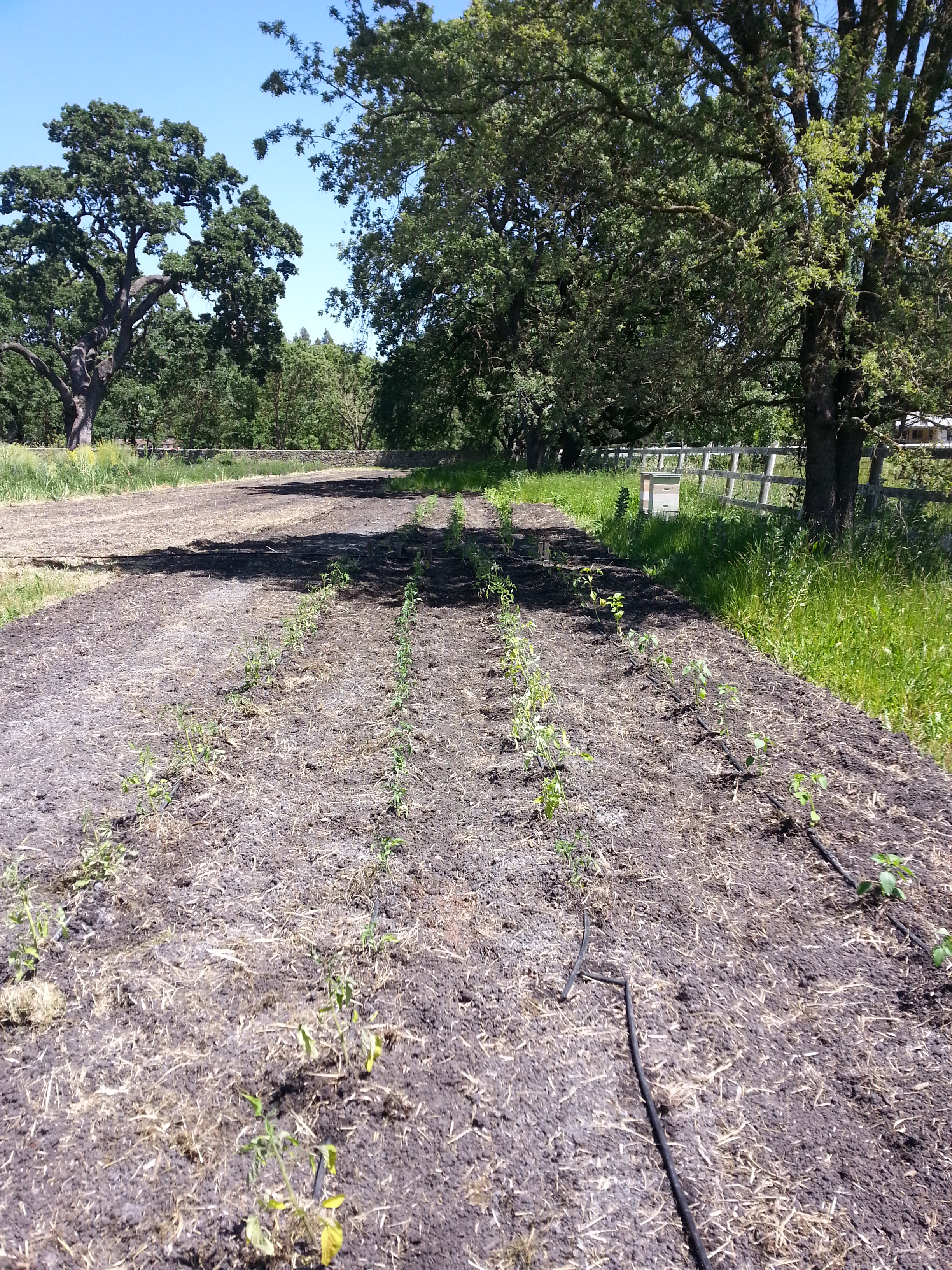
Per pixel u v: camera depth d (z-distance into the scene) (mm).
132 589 9555
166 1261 2150
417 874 3822
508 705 5812
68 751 5023
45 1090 2654
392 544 13734
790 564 7969
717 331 10453
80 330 46844
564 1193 2336
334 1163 2338
